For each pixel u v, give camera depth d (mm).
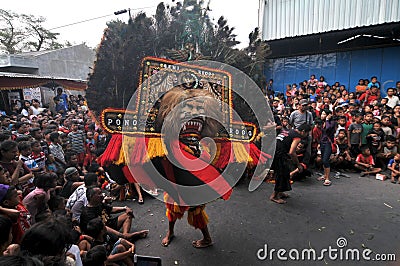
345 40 7004
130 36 2008
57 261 1188
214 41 2252
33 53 12789
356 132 4652
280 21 7102
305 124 3330
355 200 3441
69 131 4633
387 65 6801
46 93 9922
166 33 2119
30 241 1225
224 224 2873
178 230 2766
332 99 6344
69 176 3059
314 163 4824
